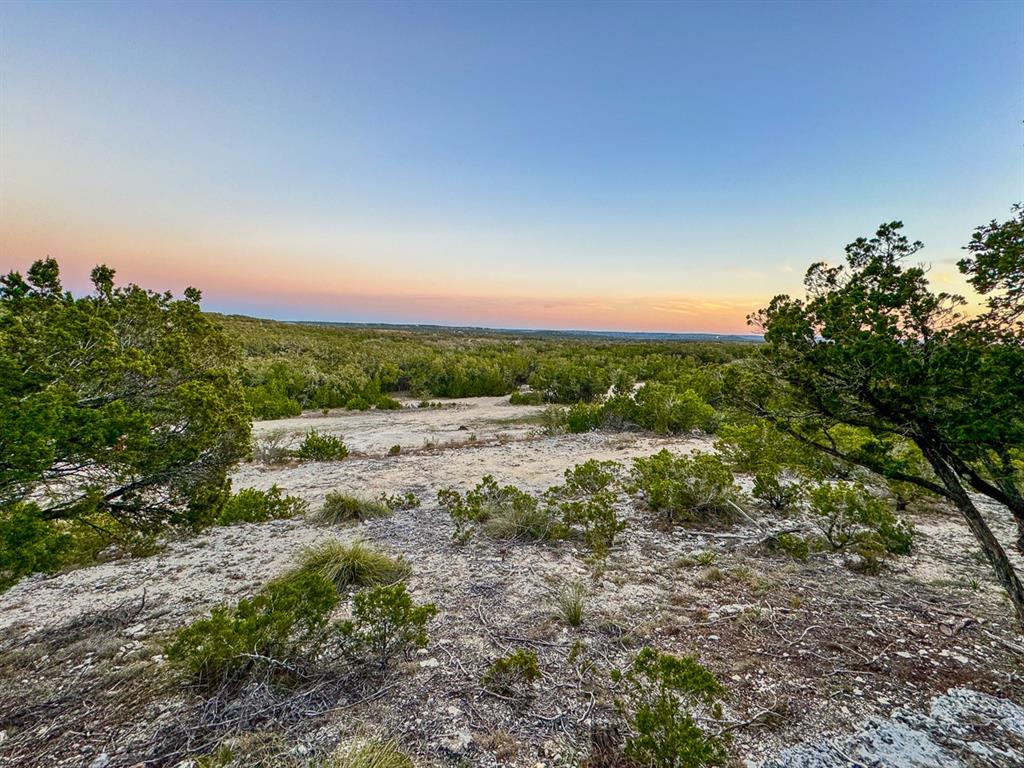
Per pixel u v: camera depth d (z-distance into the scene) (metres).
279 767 2.46
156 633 3.92
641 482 7.75
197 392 4.20
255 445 11.94
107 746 2.63
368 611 3.43
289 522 6.98
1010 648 3.58
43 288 3.96
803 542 5.52
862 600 4.39
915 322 2.84
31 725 2.81
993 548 3.15
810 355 3.16
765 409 3.68
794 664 3.39
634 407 15.66
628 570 5.11
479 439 14.16
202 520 4.57
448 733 2.73
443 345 45.22
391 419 18.95
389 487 8.97
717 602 4.37
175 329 4.75
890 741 2.65
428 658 3.46
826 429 3.60
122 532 4.48
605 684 3.17
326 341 35.12
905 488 5.41
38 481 3.31
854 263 3.11
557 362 30.27
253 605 3.36
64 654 3.59
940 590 4.58
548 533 6.18
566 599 4.12
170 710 2.90
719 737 2.67
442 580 4.90
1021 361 2.42
